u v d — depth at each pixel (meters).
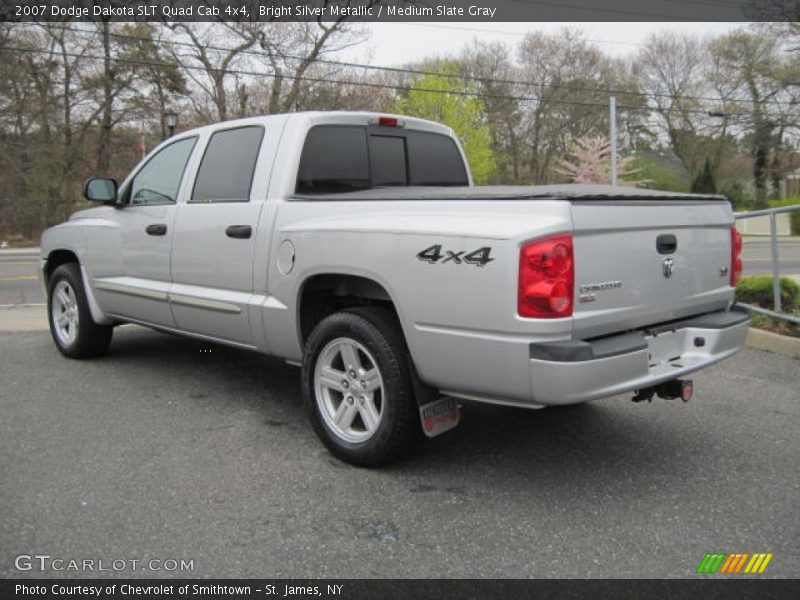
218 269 4.65
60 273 6.20
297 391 5.31
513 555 2.94
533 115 45.22
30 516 3.24
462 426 4.56
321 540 3.05
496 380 3.25
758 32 34.81
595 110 43.66
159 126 31.30
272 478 3.70
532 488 3.60
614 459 4.00
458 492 3.55
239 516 3.27
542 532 3.14
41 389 5.32
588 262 3.22
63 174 30.58
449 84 40.88
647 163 44.50
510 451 4.11
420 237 3.44
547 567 2.85
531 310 3.10
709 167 41.69
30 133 30.03
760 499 3.48
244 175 4.60
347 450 3.85
